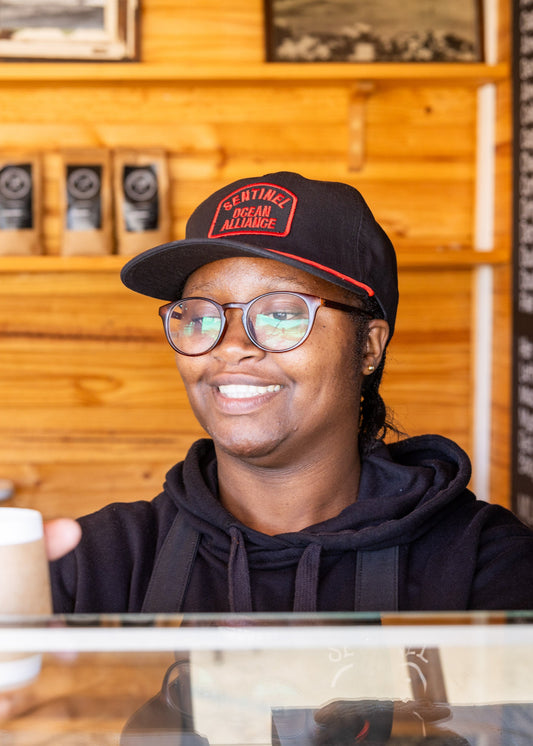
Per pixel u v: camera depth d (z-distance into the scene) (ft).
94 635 1.74
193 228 3.49
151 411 8.69
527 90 7.47
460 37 8.03
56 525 2.39
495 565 3.18
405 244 8.61
